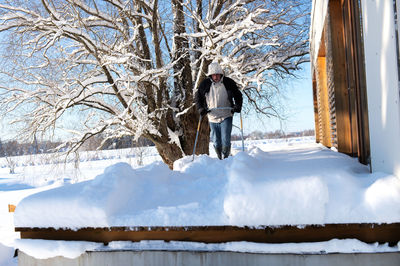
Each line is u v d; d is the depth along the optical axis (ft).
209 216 7.27
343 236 6.84
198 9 36.76
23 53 33.35
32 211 8.05
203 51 33.19
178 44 37.06
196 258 7.35
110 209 7.80
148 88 34.24
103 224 7.65
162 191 8.73
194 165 11.94
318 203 6.75
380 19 7.15
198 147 39.29
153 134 35.22
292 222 6.87
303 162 11.53
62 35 29.01
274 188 7.03
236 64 31.60
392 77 6.61
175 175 10.69
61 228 7.90
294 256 6.93
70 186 9.37
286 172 8.50
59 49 32.14
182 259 7.41
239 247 7.18
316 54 24.88
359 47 10.56
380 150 7.60
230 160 12.07
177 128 39.60
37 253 7.96
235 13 37.42
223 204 7.36
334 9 14.69
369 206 6.52
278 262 7.02
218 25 37.27
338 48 14.71
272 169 9.70
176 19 36.40
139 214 7.68
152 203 8.16
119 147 40.06
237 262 7.22
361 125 11.25
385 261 6.55
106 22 34.01
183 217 7.39
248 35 38.11
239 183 7.34
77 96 31.83
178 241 7.59
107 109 36.73
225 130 16.14
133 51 34.47
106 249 7.68
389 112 6.86
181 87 38.83
